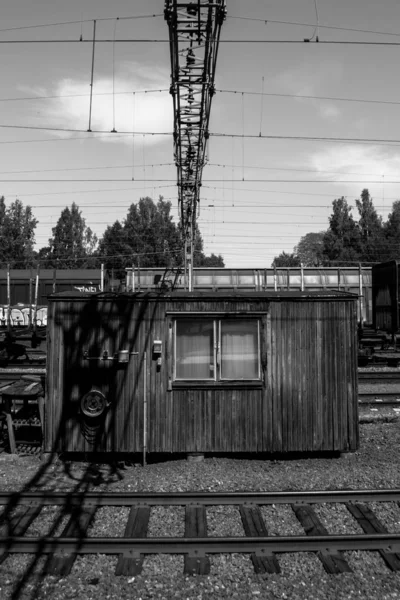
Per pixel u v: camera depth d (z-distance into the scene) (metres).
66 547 6.11
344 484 8.14
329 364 9.44
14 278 28.19
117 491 7.87
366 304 26.88
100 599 5.21
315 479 8.30
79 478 8.51
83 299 9.35
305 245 99.75
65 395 9.33
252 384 9.29
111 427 9.26
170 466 9.02
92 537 6.30
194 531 6.57
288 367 9.41
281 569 5.78
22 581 5.52
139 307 9.39
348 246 70.12
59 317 9.39
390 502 7.52
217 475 8.49
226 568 5.78
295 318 9.45
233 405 9.31
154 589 5.38
